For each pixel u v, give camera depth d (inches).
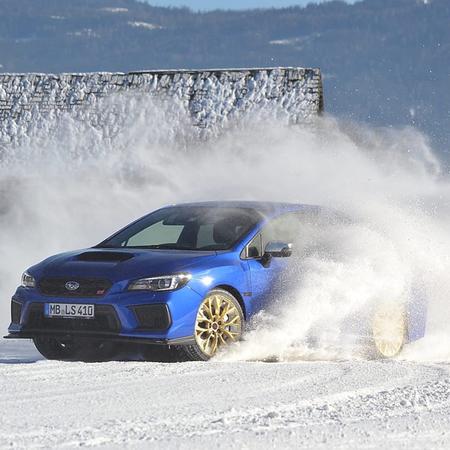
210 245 1207.6
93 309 1115.3
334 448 648.4
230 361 1091.9
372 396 850.8
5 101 4485.7
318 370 995.9
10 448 633.6
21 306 1162.0
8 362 1154.7
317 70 4239.7
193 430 698.2
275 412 757.9
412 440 677.3
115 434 681.6
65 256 1201.4
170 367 1010.1
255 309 1179.9
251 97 4185.5
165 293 1102.4
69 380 924.6
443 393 866.8
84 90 4468.5
